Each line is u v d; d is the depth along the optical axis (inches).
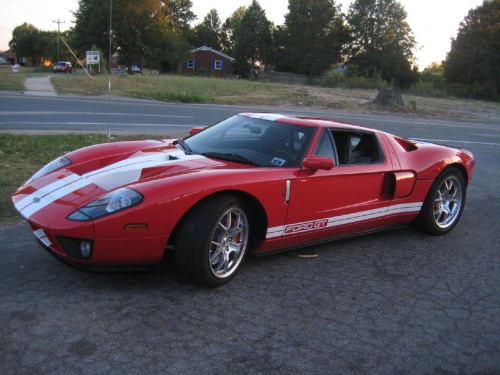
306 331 115.0
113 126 475.8
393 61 2583.7
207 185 126.0
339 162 163.6
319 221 157.6
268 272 150.0
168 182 123.5
